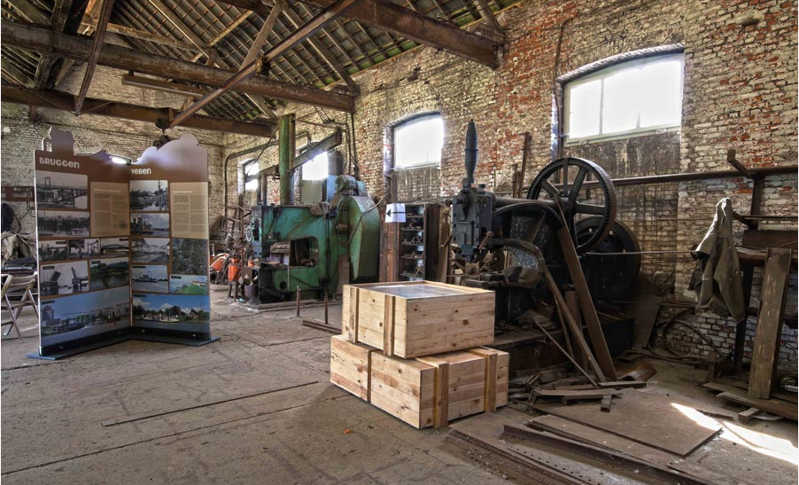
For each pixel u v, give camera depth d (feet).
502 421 10.34
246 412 10.71
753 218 13.87
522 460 8.39
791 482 7.82
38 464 8.31
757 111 14.67
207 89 36.42
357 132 31.91
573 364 13.35
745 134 14.92
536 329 13.64
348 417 10.51
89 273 16.39
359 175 30.89
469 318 11.30
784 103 14.15
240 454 8.76
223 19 32.60
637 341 16.70
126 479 7.88
